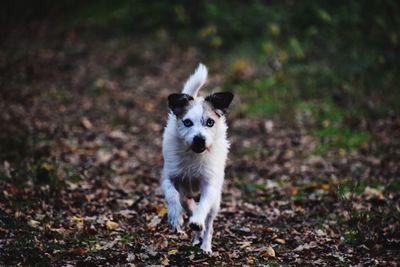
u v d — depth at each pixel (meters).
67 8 26.62
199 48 20.70
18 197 7.88
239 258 6.24
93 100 16.08
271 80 16.70
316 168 10.62
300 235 7.09
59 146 11.48
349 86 15.48
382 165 10.40
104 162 10.88
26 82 17.44
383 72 16.44
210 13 21.81
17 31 24.75
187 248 6.39
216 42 19.69
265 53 18.59
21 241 6.21
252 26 20.80
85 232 6.74
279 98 15.41
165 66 19.30
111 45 21.78
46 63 19.77
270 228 7.32
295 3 20.20
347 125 13.08
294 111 14.33
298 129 13.25
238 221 7.74
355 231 7.05
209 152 6.50
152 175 10.38
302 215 7.96
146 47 21.22
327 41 18.47
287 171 10.55
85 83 17.78
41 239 6.44
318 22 19.34
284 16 19.98
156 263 5.90
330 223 7.57
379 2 18.89
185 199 6.86
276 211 8.16
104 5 25.88
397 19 18.64
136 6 24.59
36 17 26.48
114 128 13.69
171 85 17.58
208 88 16.56
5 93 15.83
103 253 6.12
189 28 22.42
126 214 7.68
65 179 9.05
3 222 6.84
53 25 25.12
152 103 15.89
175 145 6.54
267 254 6.26
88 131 13.27
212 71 18.30
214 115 6.43
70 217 7.37
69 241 6.48
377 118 13.47
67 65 19.47
